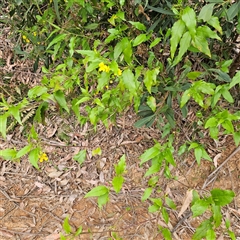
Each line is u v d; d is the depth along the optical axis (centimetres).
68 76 143
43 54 218
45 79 129
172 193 208
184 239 192
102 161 230
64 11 173
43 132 243
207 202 110
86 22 176
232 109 212
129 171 224
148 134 234
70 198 217
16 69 273
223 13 126
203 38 107
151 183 139
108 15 169
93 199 214
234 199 206
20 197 219
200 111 178
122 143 235
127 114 240
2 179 228
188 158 223
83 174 227
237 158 222
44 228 204
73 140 240
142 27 128
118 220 184
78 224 204
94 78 168
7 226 205
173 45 104
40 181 227
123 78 117
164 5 154
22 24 206
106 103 147
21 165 233
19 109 122
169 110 167
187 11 101
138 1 134
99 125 244
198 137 219
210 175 215
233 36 187
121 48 124
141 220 201
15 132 244
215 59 180
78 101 133
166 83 157
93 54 121
